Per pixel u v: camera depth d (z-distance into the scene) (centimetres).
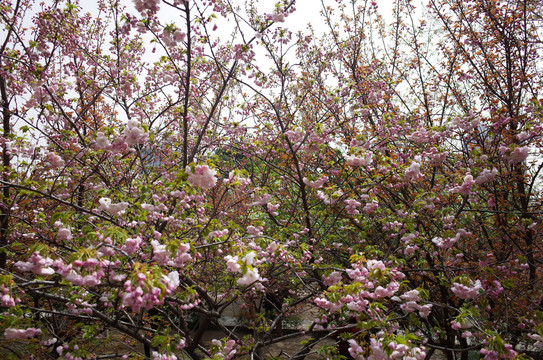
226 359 357
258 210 697
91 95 642
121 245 278
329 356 358
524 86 602
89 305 350
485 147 552
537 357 476
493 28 621
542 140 515
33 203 483
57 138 500
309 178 457
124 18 378
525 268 477
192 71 572
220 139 598
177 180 368
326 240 596
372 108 694
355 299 284
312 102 762
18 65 460
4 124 511
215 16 409
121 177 522
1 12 513
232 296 446
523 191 562
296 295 652
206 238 417
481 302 375
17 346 420
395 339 236
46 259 225
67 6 500
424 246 490
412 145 611
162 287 190
